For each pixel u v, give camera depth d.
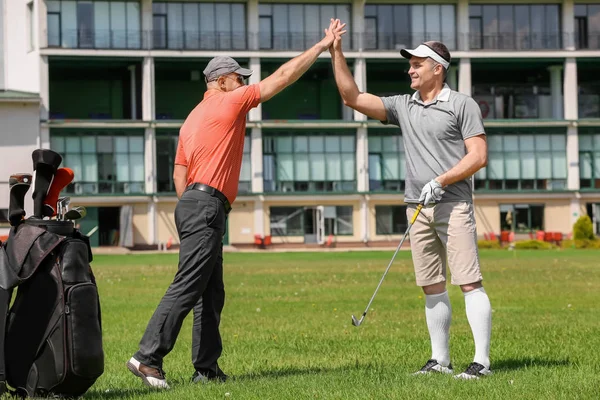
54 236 6.72
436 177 8.12
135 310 16.83
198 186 7.75
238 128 7.88
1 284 6.62
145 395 7.13
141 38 60.19
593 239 60.34
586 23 64.38
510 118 64.75
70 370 6.56
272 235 62.69
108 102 64.00
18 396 6.74
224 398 6.90
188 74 64.50
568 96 64.06
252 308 17.06
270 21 62.28
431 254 8.34
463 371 8.43
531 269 30.56
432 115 8.24
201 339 8.12
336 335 12.38
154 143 60.91
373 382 7.57
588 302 17.80
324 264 36.59
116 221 61.16
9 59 64.81
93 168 60.28
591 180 65.00
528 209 64.50
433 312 8.40
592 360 9.10
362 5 62.38
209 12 61.53
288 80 7.95
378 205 63.66
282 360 9.81
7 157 58.88
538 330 12.38
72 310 6.61
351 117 64.56
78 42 59.72
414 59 8.34
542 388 7.23
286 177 62.88
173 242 61.31
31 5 61.62
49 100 62.97
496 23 63.78
